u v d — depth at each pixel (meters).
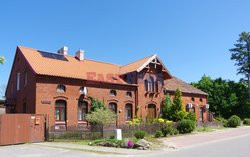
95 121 26.95
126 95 33.44
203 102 43.47
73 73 29.94
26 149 18.36
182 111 33.41
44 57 30.84
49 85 27.34
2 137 20.81
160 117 35.38
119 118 32.19
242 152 16.05
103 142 19.98
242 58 59.62
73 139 23.94
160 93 36.91
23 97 29.27
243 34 59.75
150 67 36.12
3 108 37.91
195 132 30.52
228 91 54.53
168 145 19.97
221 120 41.75
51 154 16.09
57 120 27.61
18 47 31.00
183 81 44.22
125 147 18.81
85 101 29.92
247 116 52.62
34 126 22.75
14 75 32.59
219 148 18.23
